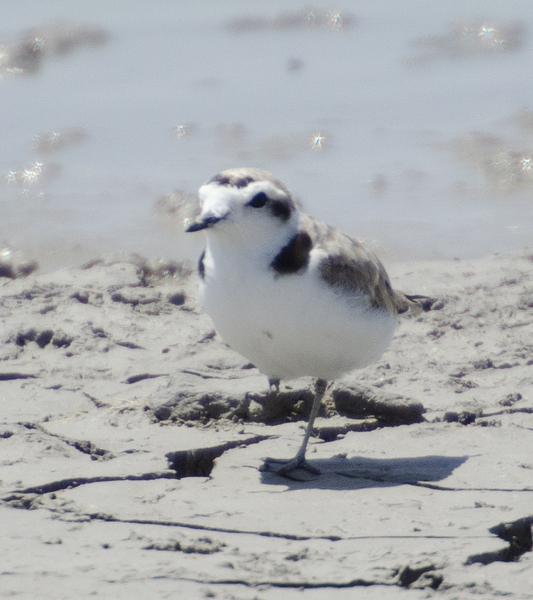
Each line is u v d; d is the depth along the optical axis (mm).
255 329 7895
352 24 42281
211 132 26656
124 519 7141
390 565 6293
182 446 8906
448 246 17812
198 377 10469
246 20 42656
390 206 20250
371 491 7855
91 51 37969
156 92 31656
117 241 18297
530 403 10320
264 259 7664
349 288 7836
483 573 6215
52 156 24703
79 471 8141
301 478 8250
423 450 8992
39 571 6172
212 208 7531
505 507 7363
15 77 34250
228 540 6758
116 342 12039
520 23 39562
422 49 37188
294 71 34531
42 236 18547
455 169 22844
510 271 14727
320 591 5977
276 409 9969
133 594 5867
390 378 11008
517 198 20859
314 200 20641
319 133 25812
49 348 11953
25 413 9906
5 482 7789
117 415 9812
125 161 24031
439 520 7105
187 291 14195
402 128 26703
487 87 31422
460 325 12703
